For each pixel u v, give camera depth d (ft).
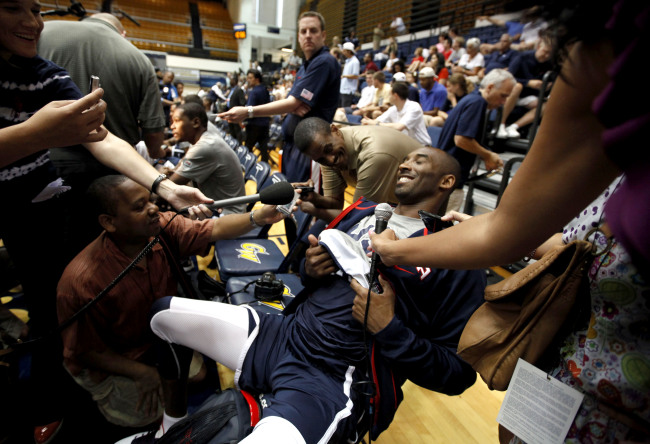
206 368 5.60
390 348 3.25
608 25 1.22
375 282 3.42
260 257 6.99
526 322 2.31
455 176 4.30
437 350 3.43
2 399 4.35
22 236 4.57
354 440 3.47
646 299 1.72
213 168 7.98
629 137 1.10
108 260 4.28
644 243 1.09
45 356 4.71
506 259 1.90
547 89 8.57
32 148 2.79
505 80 7.54
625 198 1.19
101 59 5.37
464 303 3.64
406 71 20.40
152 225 4.39
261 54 59.26
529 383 2.26
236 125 22.36
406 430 4.90
